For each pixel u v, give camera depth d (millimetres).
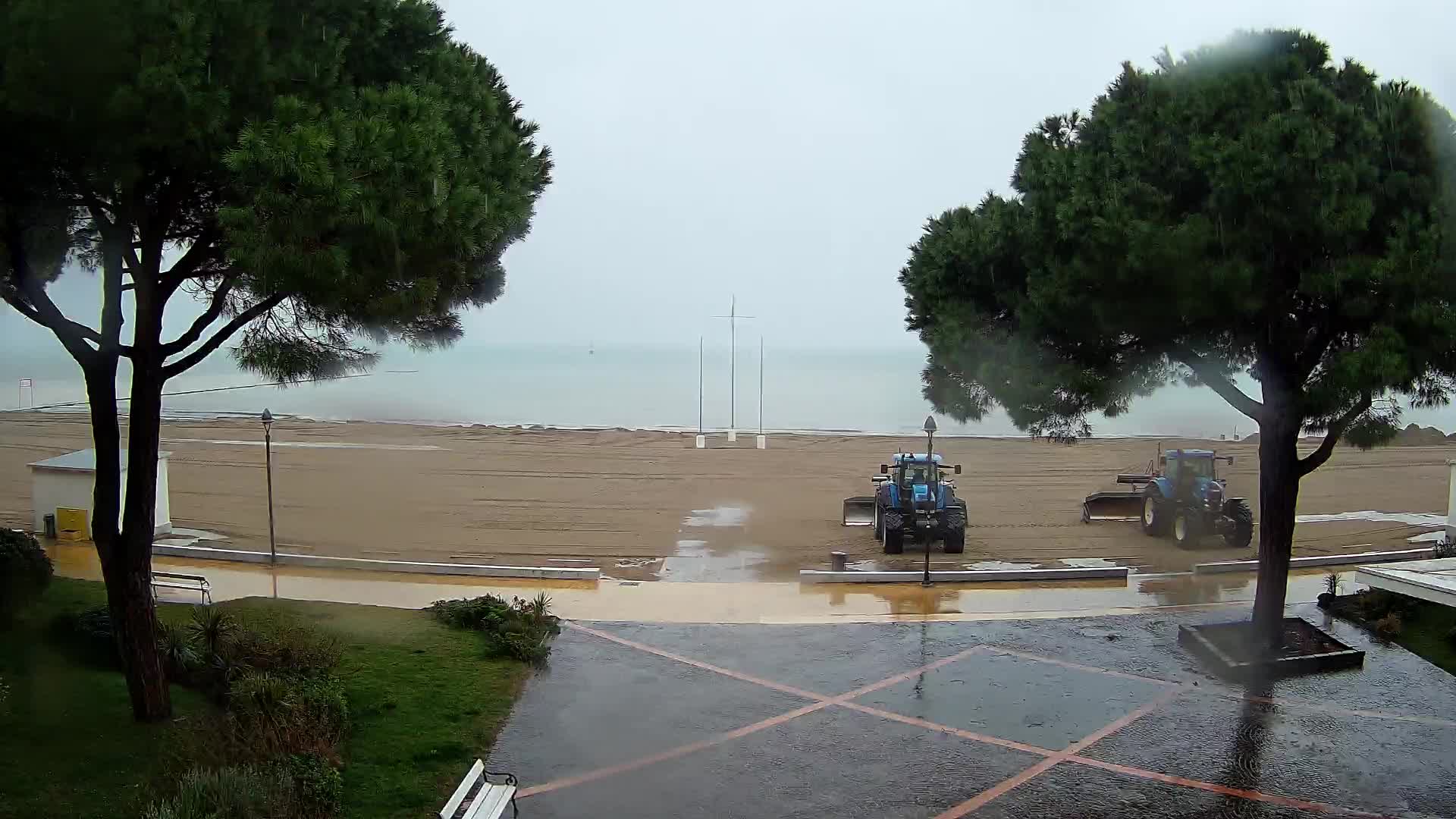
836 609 16594
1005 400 13125
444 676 12383
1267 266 11273
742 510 27688
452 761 10227
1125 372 13164
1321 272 10977
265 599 15680
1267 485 13805
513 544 22781
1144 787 10086
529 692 12477
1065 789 10031
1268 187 10766
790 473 34812
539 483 31859
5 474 31031
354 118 8242
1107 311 11867
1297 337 12445
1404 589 14734
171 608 14227
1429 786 10102
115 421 9375
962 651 14375
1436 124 11344
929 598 17375
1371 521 26500
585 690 12594
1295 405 12031
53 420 49500
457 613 14625
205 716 9953
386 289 8789
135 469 9469
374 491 29859
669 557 21562
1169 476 24078
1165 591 17938
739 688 12789
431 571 18609
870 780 10195
